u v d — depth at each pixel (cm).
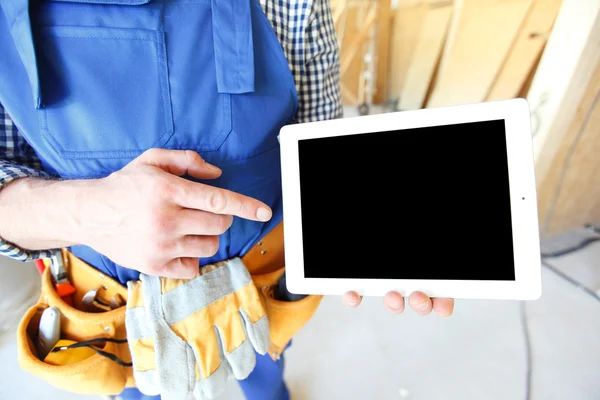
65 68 36
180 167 35
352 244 46
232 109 41
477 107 41
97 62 36
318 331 105
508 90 127
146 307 41
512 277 42
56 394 87
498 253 42
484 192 42
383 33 190
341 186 46
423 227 44
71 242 38
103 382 42
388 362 96
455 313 108
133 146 39
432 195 44
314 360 97
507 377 91
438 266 44
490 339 100
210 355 43
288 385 92
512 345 99
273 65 43
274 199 49
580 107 100
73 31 35
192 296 42
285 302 51
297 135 46
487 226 42
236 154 42
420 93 174
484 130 42
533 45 116
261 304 47
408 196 44
